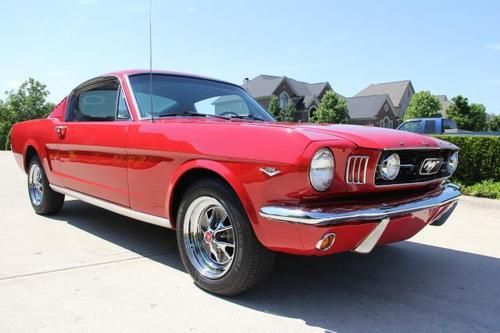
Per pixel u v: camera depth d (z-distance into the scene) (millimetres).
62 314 2730
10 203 6148
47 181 5035
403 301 3066
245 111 4262
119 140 3604
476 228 5230
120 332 2527
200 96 4094
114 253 3916
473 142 8250
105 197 3941
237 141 2773
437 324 2734
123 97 3838
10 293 3016
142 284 3217
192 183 3096
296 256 4000
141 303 2902
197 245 3178
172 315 2744
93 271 3463
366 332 2607
